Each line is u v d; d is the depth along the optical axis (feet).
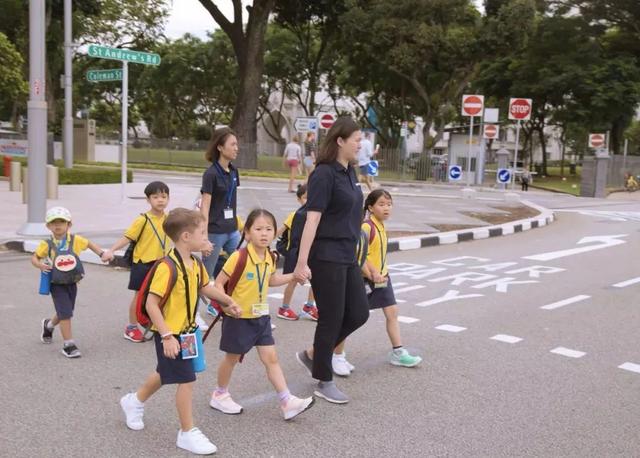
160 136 213.05
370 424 14.17
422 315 23.81
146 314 12.86
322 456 12.62
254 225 14.19
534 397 15.92
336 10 116.06
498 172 105.81
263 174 99.86
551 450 13.05
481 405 15.35
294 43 150.51
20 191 59.93
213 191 20.79
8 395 15.34
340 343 16.69
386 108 151.02
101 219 43.57
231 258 14.24
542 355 19.31
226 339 14.24
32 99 34.96
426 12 109.50
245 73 110.32
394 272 31.96
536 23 125.29
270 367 14.48
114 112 181.78
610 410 15.19
